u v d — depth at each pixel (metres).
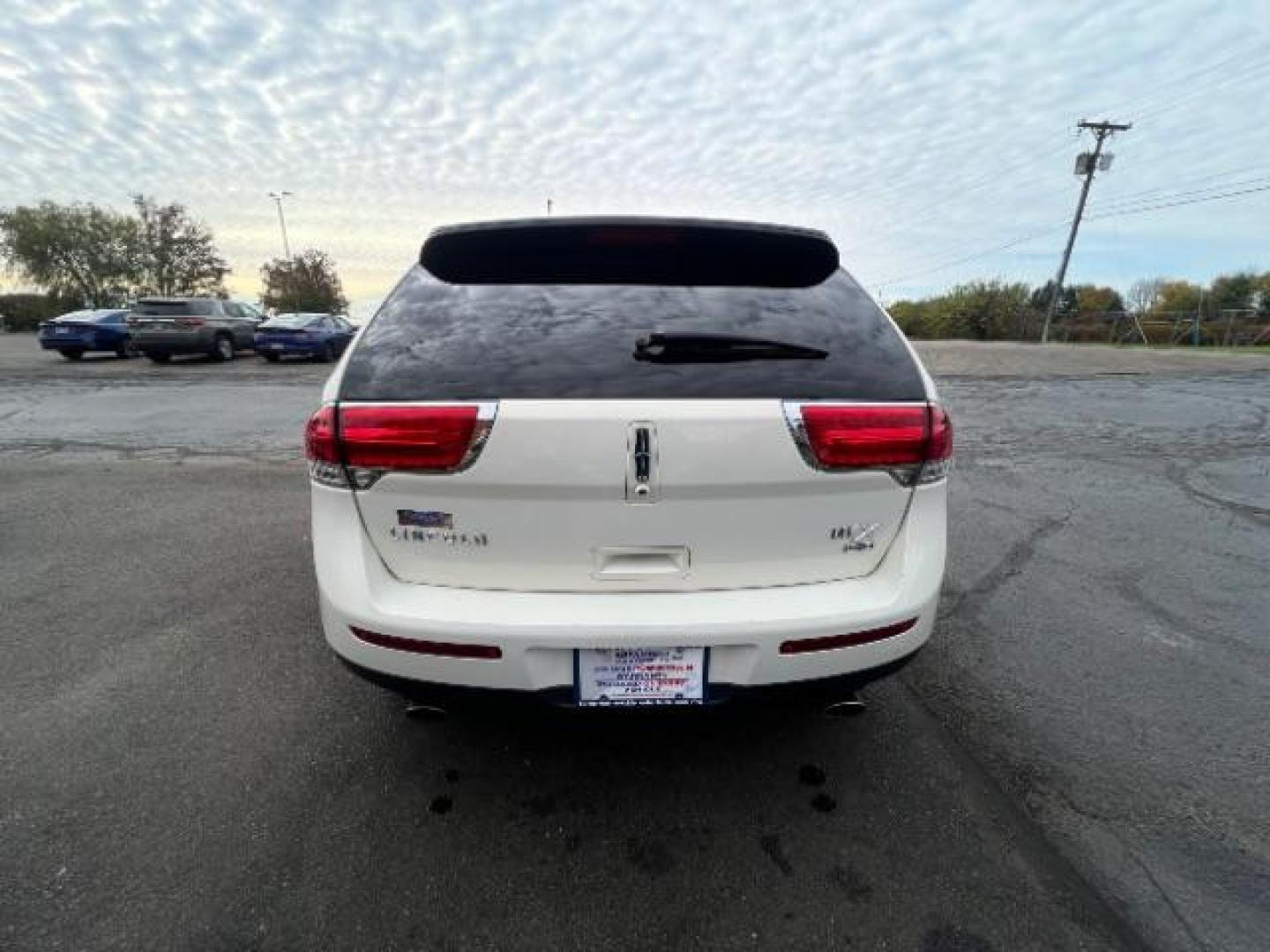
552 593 1.69
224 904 1.63
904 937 1.57
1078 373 15.04
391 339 1.75
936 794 2.02
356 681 2.59
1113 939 1.57
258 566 3.74
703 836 1.86
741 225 1.98
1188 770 2.14
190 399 10.45
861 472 1.71
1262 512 4.77
